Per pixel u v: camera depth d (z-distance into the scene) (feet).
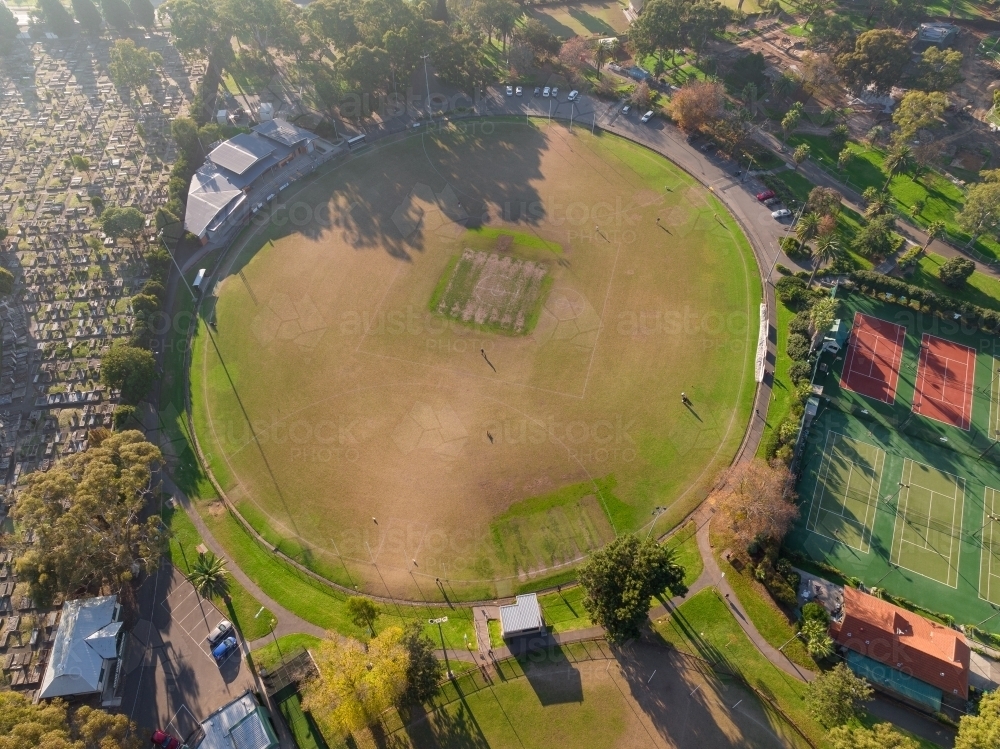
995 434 392.27
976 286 470.80
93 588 339.36
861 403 407.64
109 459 339.77
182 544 358.84
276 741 284.20
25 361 443.32
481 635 322.14
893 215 481.46
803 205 526.98
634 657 308.60
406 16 633.61
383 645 285.23
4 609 335.88
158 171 583.58
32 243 517.96
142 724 297.94
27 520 315.37
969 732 254.68
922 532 353.31
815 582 330.13
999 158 576.61
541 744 285.23
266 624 329.31
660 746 282.56
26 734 244.83
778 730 284.61
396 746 287.48
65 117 647.56
